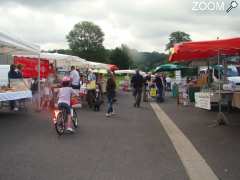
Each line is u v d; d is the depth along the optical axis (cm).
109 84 1653
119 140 1038
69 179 656
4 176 674
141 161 791
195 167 743
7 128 1240
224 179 660
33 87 1936
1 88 1513
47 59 2134
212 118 1573
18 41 1502
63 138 1062
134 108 2105
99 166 746
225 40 1165
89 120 1488
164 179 657
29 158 814
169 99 2958
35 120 1446
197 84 2270
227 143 1001
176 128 1284
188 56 1517
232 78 1978
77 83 1916
